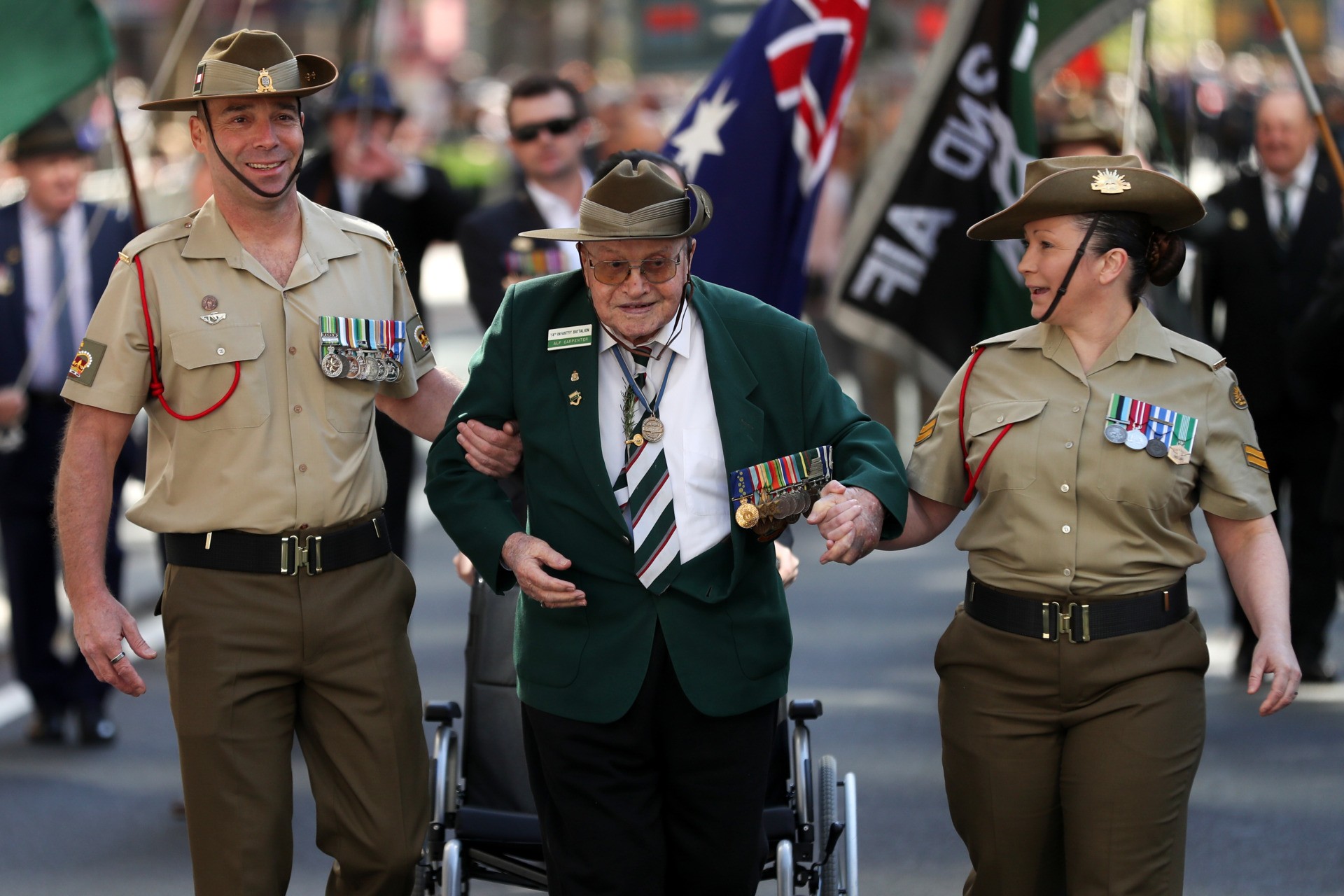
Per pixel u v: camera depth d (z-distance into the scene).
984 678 15.96
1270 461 30.42
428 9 181.62
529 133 25.50
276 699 16.75
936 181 24.67
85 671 28.67
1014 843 15.93
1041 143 30.33
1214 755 26.62
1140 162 15.84
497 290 25.66
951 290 24.62
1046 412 15.79
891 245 24.73
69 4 23.45
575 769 15.61
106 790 26.11
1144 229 15.77
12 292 28.75
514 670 18.00
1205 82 61.09
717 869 15.91
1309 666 30.67
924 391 49.38
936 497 16.38
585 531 15.52
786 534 18.92
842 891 18.03
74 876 22.36
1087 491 15.55
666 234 14.77
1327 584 30.39
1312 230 30.11
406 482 27.53
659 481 15.46
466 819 17.50
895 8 104.50
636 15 120.69
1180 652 15.54
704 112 24.75
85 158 29.61
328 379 16.89
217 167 16.61
